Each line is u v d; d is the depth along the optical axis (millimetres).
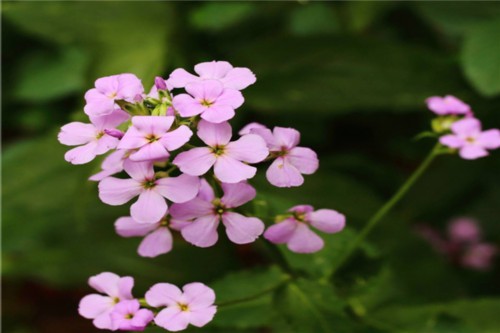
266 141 466
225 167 453
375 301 571
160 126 450
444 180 759
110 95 462
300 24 795
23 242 649
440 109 528
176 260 650
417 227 758
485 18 690
